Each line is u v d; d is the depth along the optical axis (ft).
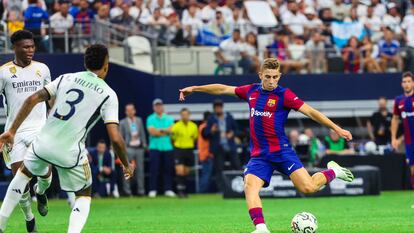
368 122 198.49
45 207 92.48
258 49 205.57
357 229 92.99
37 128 88.48
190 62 205.26
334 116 208.85
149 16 207.62
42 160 72.95
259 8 212.84
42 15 178.09
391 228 93.91
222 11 212.02
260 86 83.51
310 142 185.37
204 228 97.40
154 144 178.70
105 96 71.97
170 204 151.64
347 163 181.78
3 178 179.22
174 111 202.28
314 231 81.82
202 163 182.19
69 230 72.59
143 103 197.16
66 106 72.08
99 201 162.50
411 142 146.82
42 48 178.19
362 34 214.07
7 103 89.35
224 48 204.44
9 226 104.68
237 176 167.32
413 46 216.74
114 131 71.20
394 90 211.00
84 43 180.75
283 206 141.79
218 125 179.42
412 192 179.83
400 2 228.84
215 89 83.92
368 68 211.41
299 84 207.31
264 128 81.61
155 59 201.77
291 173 81.35
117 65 191.01
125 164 72.64
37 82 89.30
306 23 212.23
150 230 96.22
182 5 212.43
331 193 168.14
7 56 137.80
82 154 72.90
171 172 179.93
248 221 108.37
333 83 208.74
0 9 179.83
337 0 218.18
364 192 168.96
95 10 202.18
